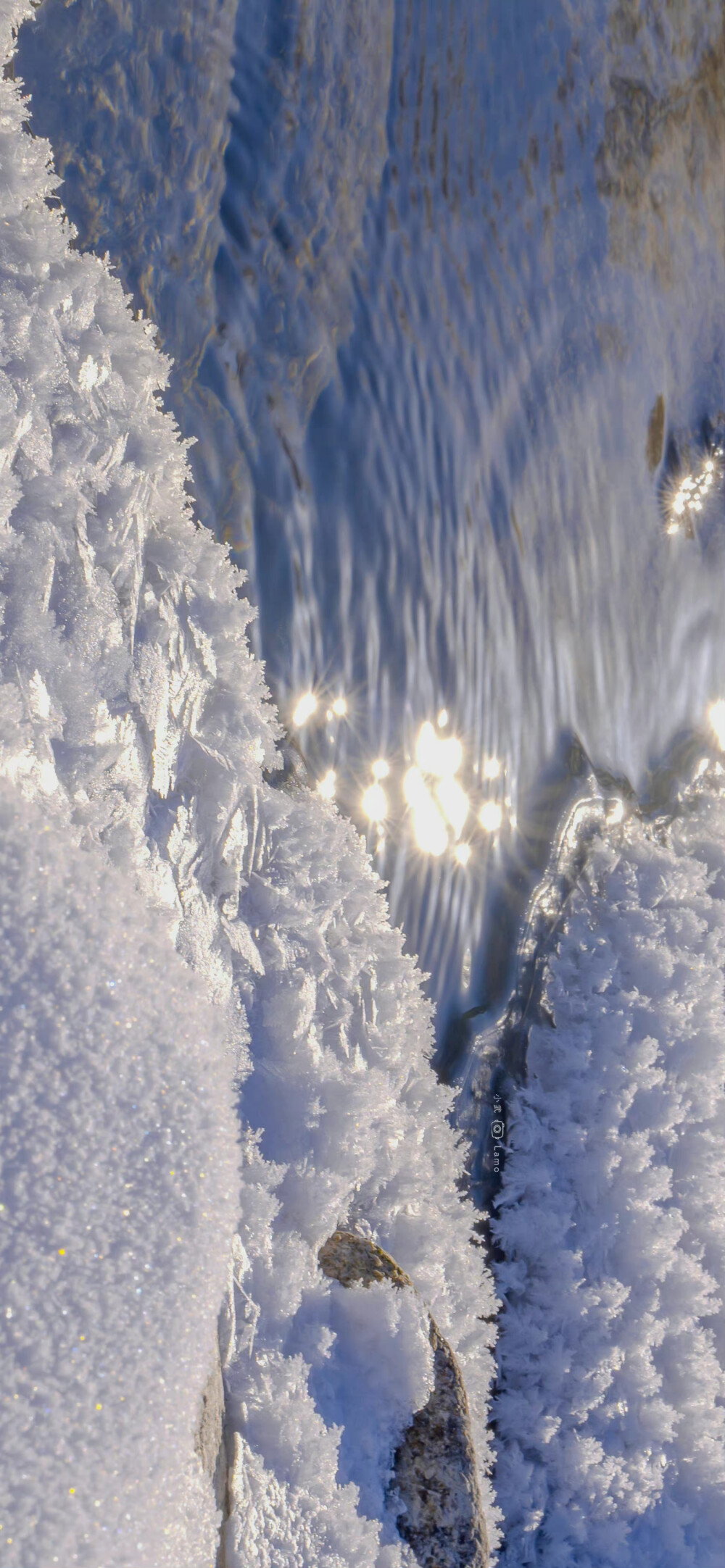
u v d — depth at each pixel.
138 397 2.02
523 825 3.65
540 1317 2.94
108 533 1.82
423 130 3.41
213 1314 0.82
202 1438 1.33
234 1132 0.88
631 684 4.27
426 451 3.44
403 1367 1.88
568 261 4.07
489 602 3.65
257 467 2.90
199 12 2.59
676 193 4.58
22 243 1.68
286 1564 1.46
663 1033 3.52
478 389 3.67
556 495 3.98
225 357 2.83
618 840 3.96
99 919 0.83
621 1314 3.07
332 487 3.12
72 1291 0.73
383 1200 2.30
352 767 3.09
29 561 1.56
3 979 0.77
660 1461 3.00
